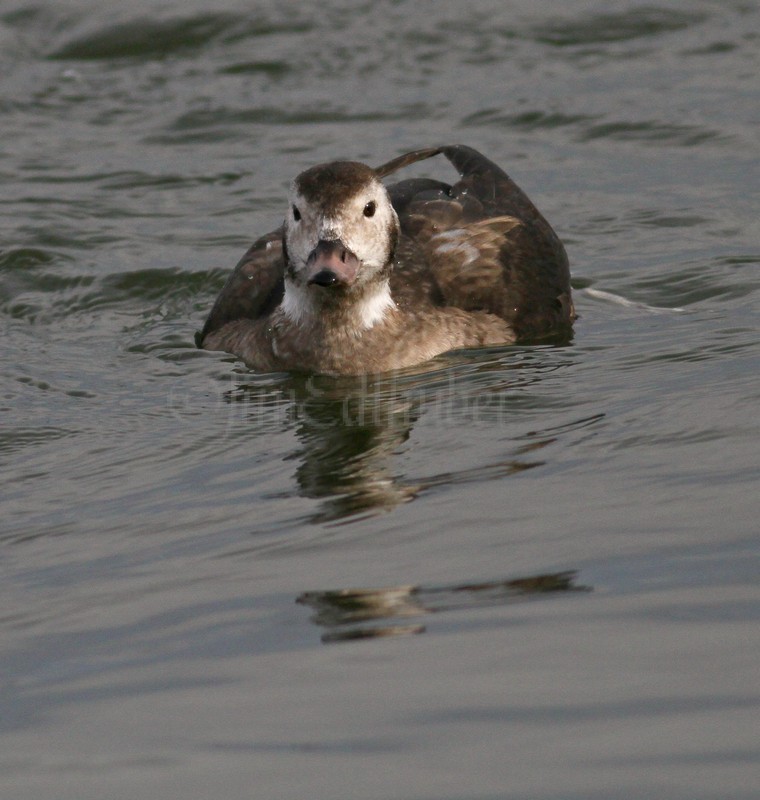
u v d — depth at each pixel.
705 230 17.30
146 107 22.02
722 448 10.16
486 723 6.47
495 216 15.42
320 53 23.59
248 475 10.79
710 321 14.24
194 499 10.31
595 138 20.64
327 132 21.06
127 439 11.81
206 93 22.39
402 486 10.16
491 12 24.59
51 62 23.56
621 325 14.51
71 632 8.04
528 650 7.19
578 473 9.98
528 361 13.45
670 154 19.92
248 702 6.88
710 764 5.98
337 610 7.97
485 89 22.31
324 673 7.12
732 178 18.94
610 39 23.83
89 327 15.28
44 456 11.44
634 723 6.37
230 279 15.19
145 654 7.61
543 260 15.25
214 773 6.21
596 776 5.95
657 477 9.69
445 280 14.59
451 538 8.98
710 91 21.83
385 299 13.85
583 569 8.23
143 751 6.47
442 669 7.06
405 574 8.44
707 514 8.88
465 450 10.88
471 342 14.09
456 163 16.22
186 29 24.08
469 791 5.92
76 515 10.13
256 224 18.08
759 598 7.56
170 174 19.67
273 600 8.21
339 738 6.44
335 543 9.11
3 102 22.12
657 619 7.43
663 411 11.25
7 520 10.08
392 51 23.59
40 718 6.93
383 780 6.05
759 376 11.98
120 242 17.48
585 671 6.90
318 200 13.20
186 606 8.27
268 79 22.92
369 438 11.48
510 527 9.05
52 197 18.83
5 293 16.16
